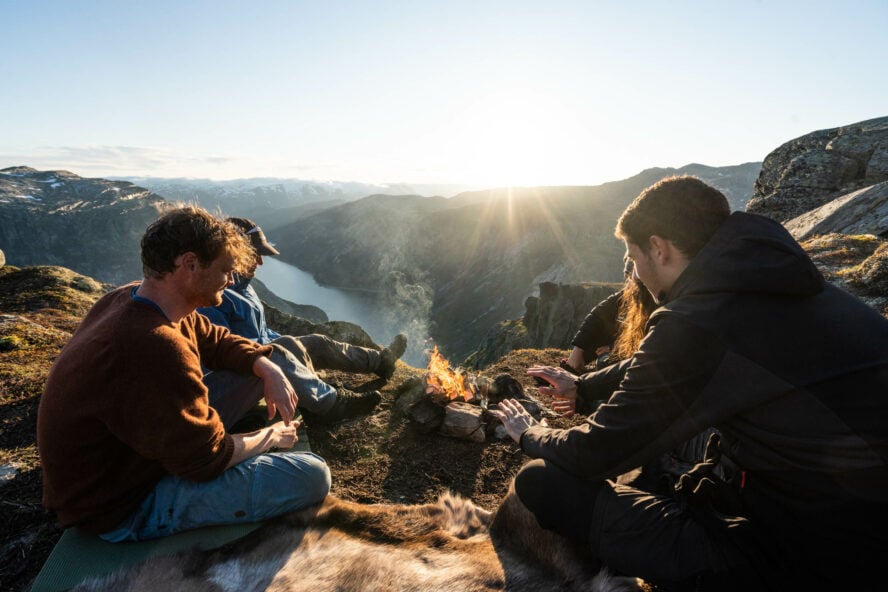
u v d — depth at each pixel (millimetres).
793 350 1465
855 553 1466
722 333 1524
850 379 1418
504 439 3949
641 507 1890
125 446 2096
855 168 13992
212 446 2137
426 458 3645
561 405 2902
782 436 1505
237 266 2305
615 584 1907
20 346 5660
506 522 2271
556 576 2021
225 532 2258
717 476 1884
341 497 3109
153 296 2148
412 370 5820
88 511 2104
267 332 4605
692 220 1724
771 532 1620
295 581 1915
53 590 1961
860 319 1507
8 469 3211
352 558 2039
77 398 1928
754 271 1529
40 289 8453
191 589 1874
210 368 2932
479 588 1938
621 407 1762
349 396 4113
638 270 1975
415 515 2430
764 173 17578
